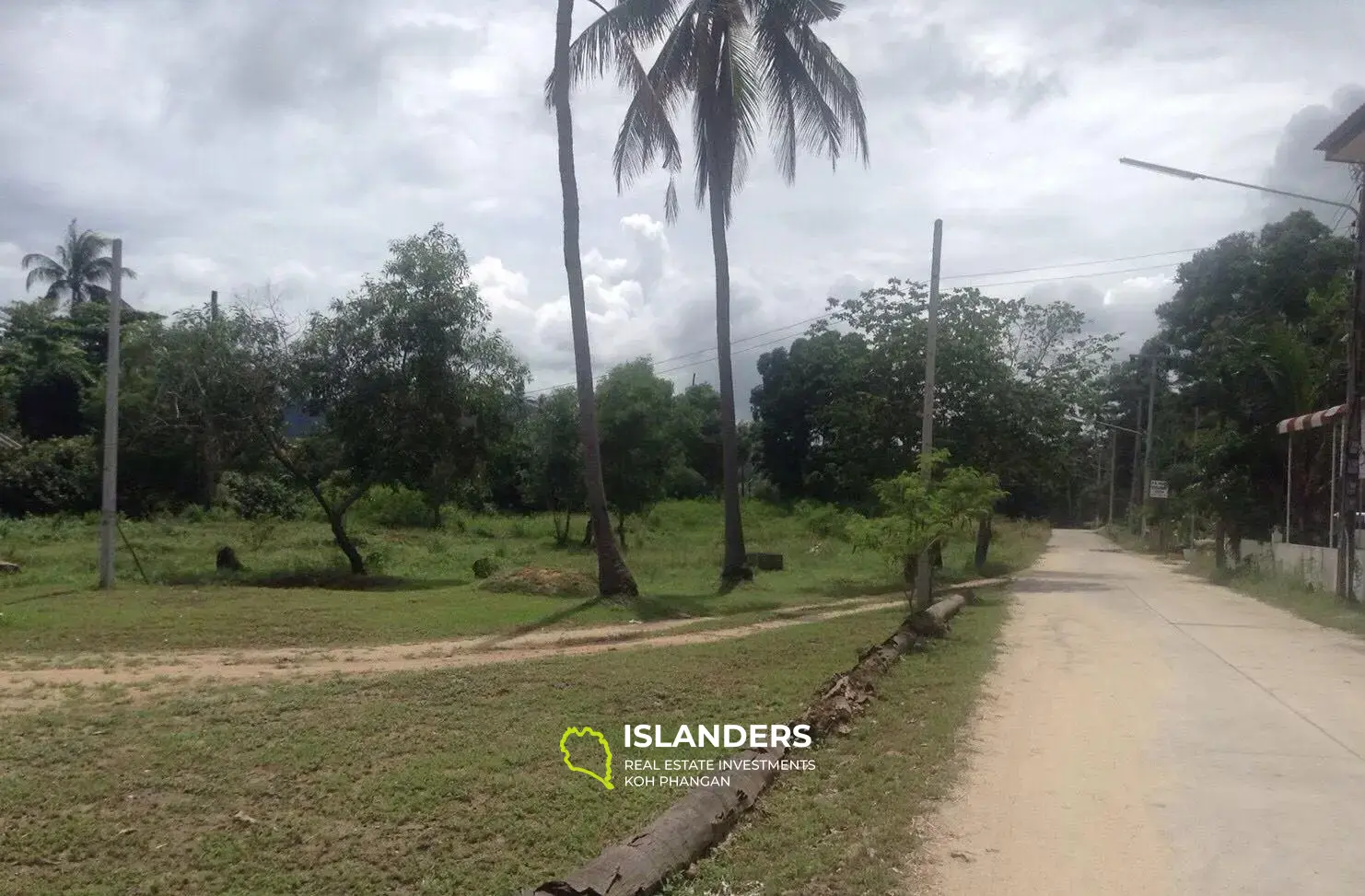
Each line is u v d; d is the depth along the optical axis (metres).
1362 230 18.34
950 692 9.80
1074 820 6.05
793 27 20.97
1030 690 10.15
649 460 36.56
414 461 22.41
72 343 51.16
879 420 25.64
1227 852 5.52
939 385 25.00
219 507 41.38
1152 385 47.31
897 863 5.33
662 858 5.03
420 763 7.32
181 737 8.12
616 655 12.44
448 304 22.33
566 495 36.56
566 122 18.95
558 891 4.50
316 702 9.43
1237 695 9.90
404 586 21.25
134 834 6.08
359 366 22.22
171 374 22.55
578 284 18.97
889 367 25.52
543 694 9.76
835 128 21.64
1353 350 18.48
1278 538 26.05
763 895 4.94
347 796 6.65
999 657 12.30
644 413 36.16
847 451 26.02
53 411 49.38
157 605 16.36
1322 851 5.53
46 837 6.04
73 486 41.06
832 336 30.09
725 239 22.41
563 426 36.47
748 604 18.84
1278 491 28.19
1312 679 10.87
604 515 18.70
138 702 9.55
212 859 5.70
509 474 45.69
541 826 6.09
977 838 5.74
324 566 23.89
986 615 16.91
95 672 11.18
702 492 67.81
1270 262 35.06
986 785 6.76
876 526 15.39
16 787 6.87
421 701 9.49
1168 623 16.17
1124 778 6.93
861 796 6.44
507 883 5.32
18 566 21.81
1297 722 8.69
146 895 5.32
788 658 11.95
